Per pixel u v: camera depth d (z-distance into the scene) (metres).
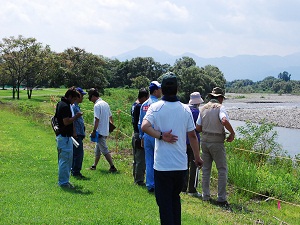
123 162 11.81
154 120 4.97
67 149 8.19
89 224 5.83
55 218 6.01
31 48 51.97
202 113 8.30
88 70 62.47
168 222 4.87
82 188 8.25
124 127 19.81
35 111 25.53
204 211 7.50
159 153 4.97
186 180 9.09
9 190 7.64
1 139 14.86
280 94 199.00
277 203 8.82
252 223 7.04
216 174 10.67
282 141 33.00
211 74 134.00
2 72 52.34
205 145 8.27
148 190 8.35
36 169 9.89
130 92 73.12
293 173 12.07
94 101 10.27
